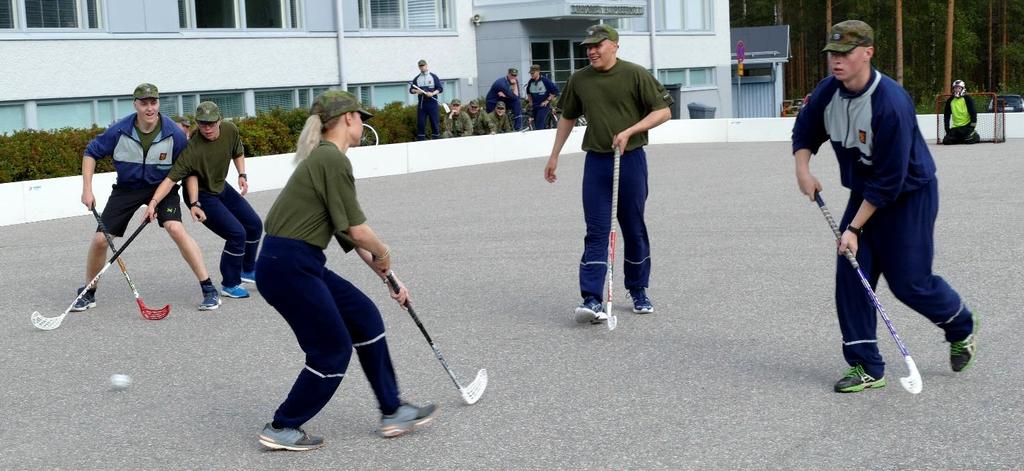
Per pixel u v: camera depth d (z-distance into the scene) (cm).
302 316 510
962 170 1753
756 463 490
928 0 6319
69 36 1947
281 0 2339
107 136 883
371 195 1683
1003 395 572
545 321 795
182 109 2166
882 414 551
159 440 560
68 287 1000
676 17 3450
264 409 608
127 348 760
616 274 978
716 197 1502
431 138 2355
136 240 1280
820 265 966
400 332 775
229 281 921
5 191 1473
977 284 857
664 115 766
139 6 2062
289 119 2106
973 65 6750
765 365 652
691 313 802
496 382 639
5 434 577
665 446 518
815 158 2098
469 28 2767
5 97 1864
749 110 4378
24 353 755
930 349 669
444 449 528
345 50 2439
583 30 3009
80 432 577
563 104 800
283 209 509
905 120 548
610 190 773
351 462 516
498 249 1124
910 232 574
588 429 547
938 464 480
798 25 6600
